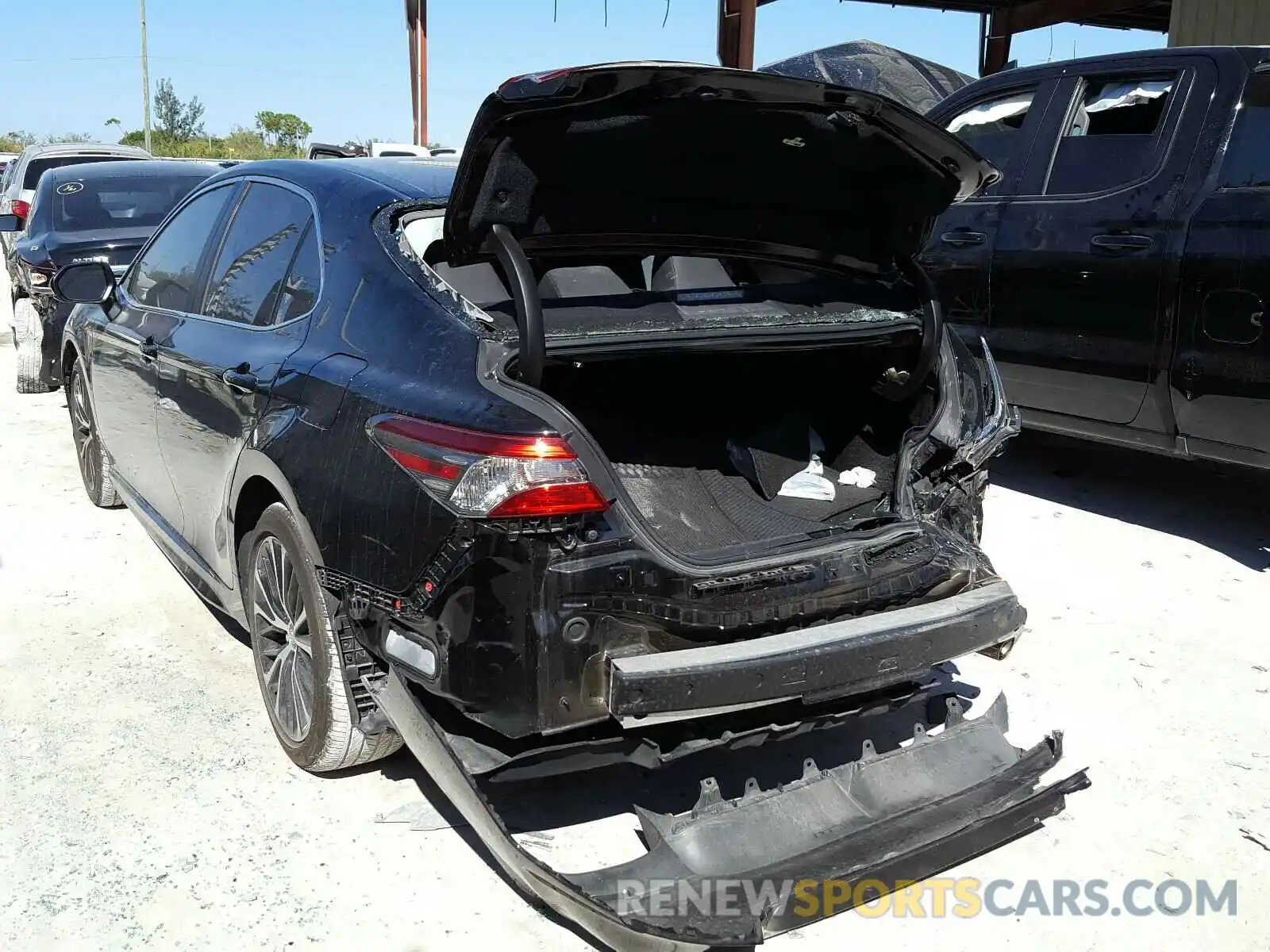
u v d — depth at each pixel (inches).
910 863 100.9
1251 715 144.6
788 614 103.3
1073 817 123.3
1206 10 391.5
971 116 242.4
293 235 135.0
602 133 101.7
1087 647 163.6
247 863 111.3
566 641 93.9
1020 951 102.9
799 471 145.3
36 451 263.0
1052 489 240.7
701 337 111.2
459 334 104.0
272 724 131.5
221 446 132.2
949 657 109.6
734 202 118.4
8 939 100.0
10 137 2482.8
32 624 165.2
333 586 107.4
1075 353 210.5
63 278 176.4
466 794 95.9
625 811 121.9
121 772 126.4
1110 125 216.5
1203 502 231.3
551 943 101.6
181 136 2637.8
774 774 129.3
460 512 93.4
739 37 461.4
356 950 100.2
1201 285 187.5
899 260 132.8
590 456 94.6
